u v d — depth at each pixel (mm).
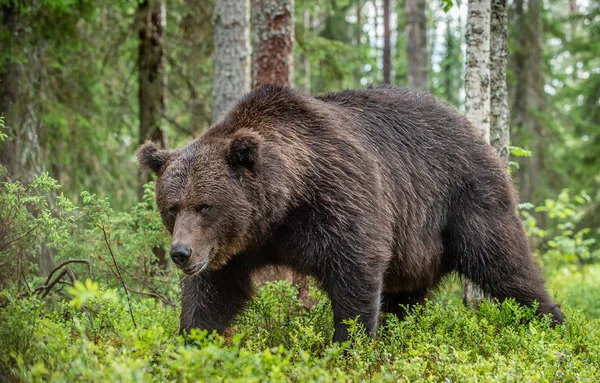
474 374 7277
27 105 17156
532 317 10664
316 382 6336
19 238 9344
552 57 37500
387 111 10641
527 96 32812
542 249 25359
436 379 7559
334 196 8992
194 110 21828
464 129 11164
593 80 36125
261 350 8891
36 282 11141
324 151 9234
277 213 8828
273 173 8742
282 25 14828
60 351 6406
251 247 9133
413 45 33219
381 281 9234
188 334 9109
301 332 9234
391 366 7801
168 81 22234
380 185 9648
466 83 13281
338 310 9078
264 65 14922
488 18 13195
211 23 20656
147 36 20219
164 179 8602
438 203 10703
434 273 11102
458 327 9570
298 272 9445
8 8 17109
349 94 10680
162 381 6477
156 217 12953
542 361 8148
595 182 35438
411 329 9344
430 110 11062
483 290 11188
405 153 10445
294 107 9570
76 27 18812
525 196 32781
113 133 22344
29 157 16938
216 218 8406
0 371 6781
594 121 36062
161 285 12859
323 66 23312
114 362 6023
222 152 8633
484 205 10898
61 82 20125
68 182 21547
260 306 10180
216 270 9430
